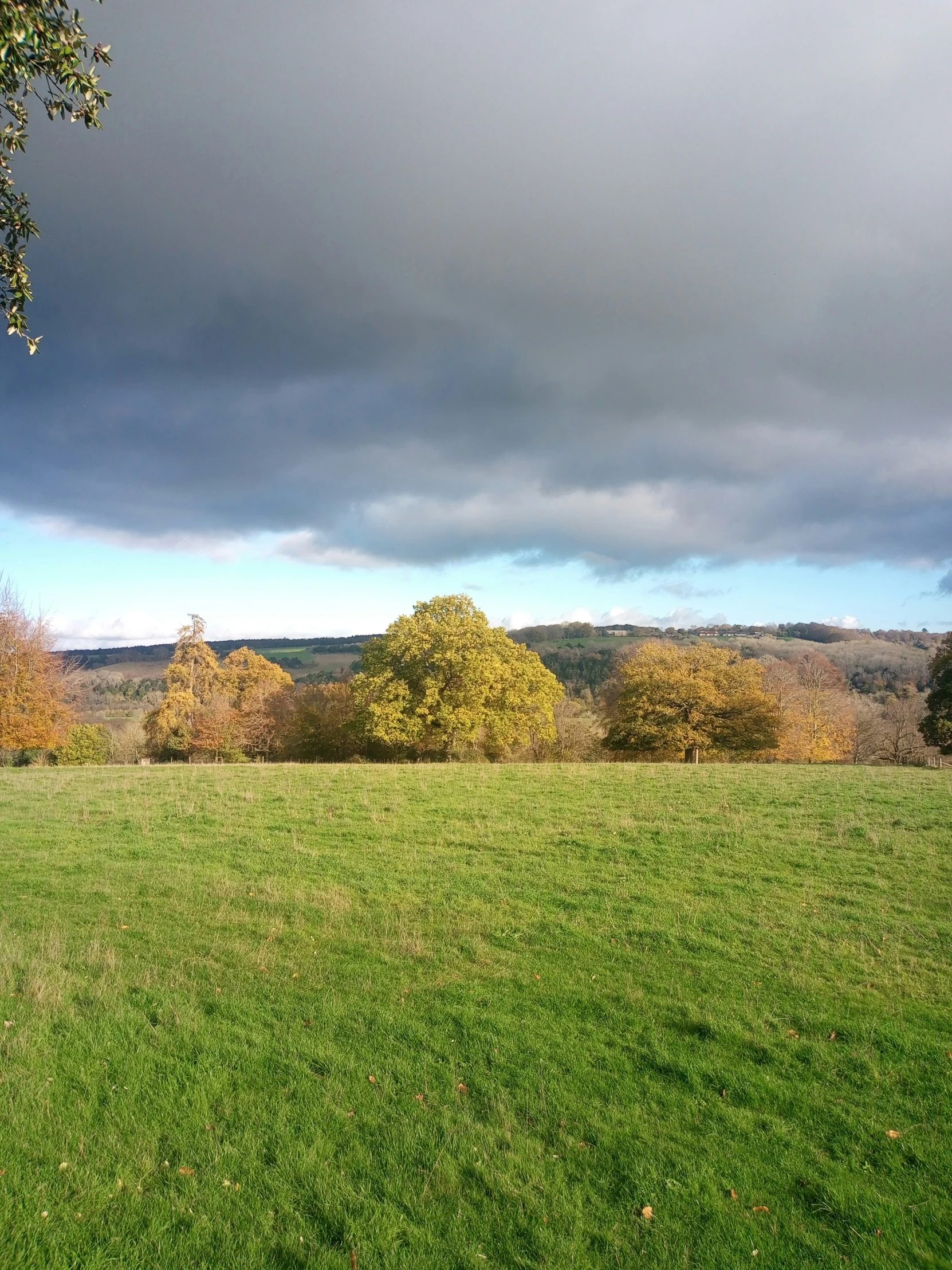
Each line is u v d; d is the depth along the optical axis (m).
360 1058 7.39
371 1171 5.71
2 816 19.42
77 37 7.71
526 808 19.27
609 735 56.19
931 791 20.61
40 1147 5.82
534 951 10.42
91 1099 6.51
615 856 14.95
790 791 20.86
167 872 14.21
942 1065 7.34
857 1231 5.22
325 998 8.77
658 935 10.91
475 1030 8.00
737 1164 5.91
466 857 15.08
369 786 22.77
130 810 19.86
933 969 9.68
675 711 52.38
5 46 7.14
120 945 10.46
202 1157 5.81
